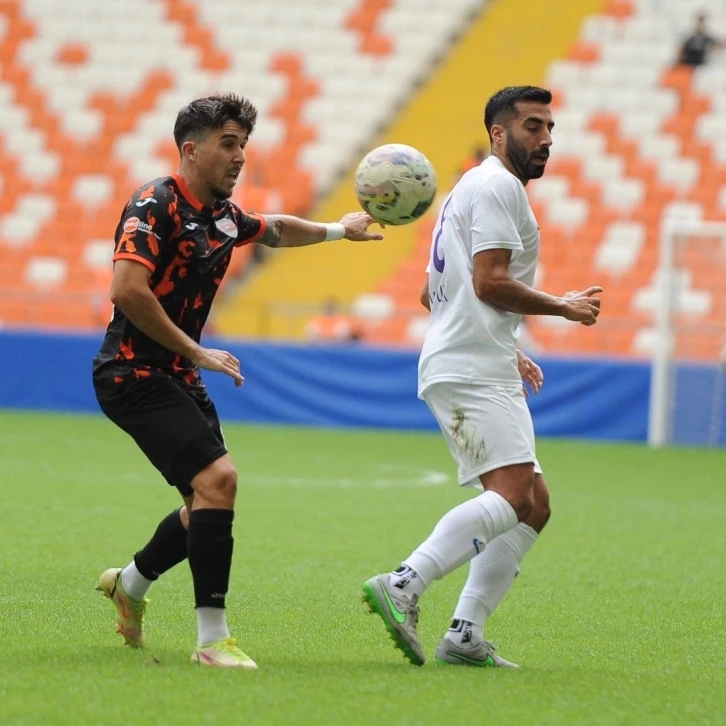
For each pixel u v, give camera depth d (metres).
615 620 21.69
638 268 75.62
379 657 17.77
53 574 24.52
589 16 91.44
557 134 83.19
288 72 91.25
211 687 14.83
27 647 17.55
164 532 17.33
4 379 68.06
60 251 81.94
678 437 61.56
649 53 87.88
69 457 47.53
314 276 78.56
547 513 17.92
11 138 89.12
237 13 95.31
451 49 91.69
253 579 24.77
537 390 19.38
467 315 17.25
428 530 32.59
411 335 73.12
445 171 83.75
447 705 14.37
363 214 20.36
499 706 14.45
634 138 82.81
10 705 13.80
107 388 16.84
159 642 18.44
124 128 89.25
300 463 48.06
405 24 93.31
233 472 16.53
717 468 51.00
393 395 63.69
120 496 37.44
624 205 79.25
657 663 17.94
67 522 32.00
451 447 17.53
